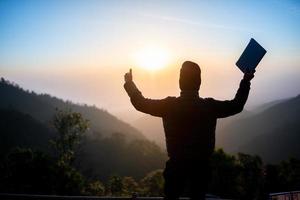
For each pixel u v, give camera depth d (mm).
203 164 2902
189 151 2865
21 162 61469
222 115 2982
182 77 3031
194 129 2904
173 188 2912
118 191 86875
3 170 62031
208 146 2924
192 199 2900
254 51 3018
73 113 76938
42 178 61156
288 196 7230
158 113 2998
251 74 3002
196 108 2926
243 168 77750
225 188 73938
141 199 5566
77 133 77625
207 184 2947
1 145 198000
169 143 2949
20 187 59875
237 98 2979
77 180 63969
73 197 5172
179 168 2879
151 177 93000
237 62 3057
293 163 89125
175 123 2928
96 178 102500
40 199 5062
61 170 63344
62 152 76500
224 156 77500
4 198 5027
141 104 3035
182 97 2996
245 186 76188
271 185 79562
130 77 3172
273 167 82312
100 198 5344
